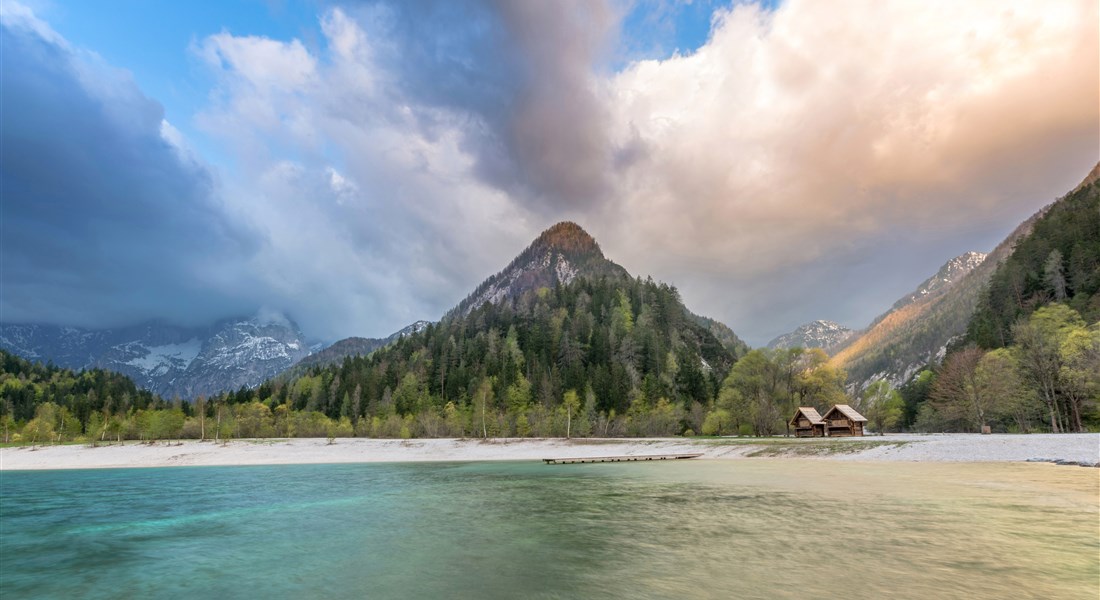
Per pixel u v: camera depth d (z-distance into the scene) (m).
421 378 192.12
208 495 45.16
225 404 182.00
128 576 20.16
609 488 40.94
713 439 95.81
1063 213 166.75
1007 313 135.38
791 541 20.42
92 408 189.62
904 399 149.50
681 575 16.67
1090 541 19.36
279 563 21.00
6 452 111.62
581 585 16.30
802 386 110.88
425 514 31.30
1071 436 57.88
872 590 14.52
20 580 20.19
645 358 186.62
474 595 15.84
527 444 105.69
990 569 16.12
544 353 190.88
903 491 32.06
